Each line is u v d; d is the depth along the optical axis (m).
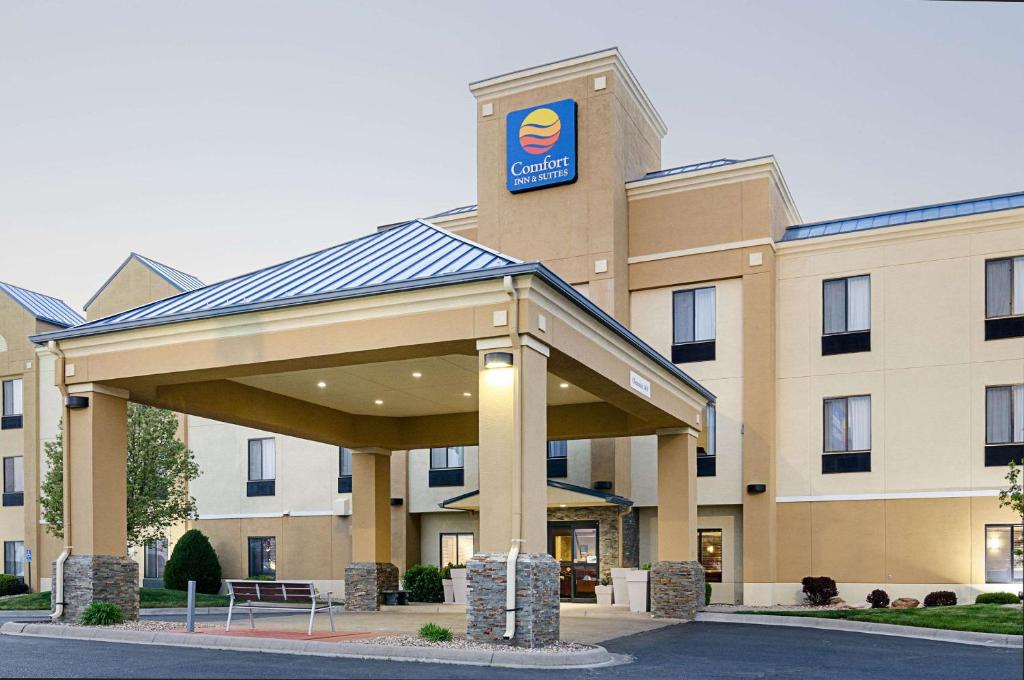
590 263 29.16
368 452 25.62
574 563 28.09
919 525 26.17
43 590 36.88
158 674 11.14
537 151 30.08
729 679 11.96
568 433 24.09
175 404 19.11
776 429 28.12
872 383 27.22
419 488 31.92
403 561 31.33
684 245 29.25
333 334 15.77
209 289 18.64
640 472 29.00
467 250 16.70
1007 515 25.25
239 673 11.29
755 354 28.00
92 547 17.12
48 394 37.97
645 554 28.95
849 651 15.45
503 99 31.08
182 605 28.52
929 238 27.11
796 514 27.58
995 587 25.14
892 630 19.03
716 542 28.38
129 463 30.61
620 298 29.12
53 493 30.89
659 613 22.81
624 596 25.84
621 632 18.83
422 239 18.22
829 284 28.19
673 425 23.00
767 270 28.14
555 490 27.12
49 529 30.84
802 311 28.33
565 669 12.84
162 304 18.42
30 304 39.66
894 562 26.30
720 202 28.97
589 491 26.75
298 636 15.13
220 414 20.44
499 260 15.60
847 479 27.14
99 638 15.66
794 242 28.62
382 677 11.18
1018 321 25.84
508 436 14.48
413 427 25.78
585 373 17.33
